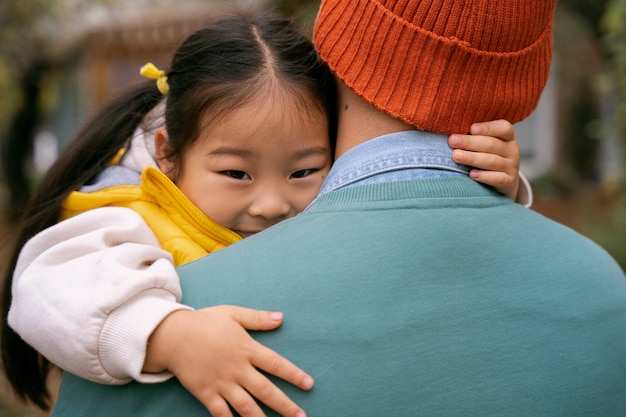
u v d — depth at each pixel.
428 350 1.08
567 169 9.42
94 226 1.36
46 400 1.89
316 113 1.44
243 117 1.39
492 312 1.11
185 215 1.48
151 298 1.13
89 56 10.23
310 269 1.12
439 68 1.19
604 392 1.16
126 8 9.73
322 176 1.49
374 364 1.07
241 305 1.12
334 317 1.08
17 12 8.35
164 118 1.61
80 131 1.78
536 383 1.10
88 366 1.11
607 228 5.75
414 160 1.21
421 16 1.18
